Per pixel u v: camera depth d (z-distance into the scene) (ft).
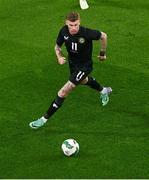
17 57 125.18
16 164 83.46
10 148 87.92
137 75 115.03
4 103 103.40
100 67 119.34
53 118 97.60
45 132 92.79
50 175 80.38
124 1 161.68
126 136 91.35
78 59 91.81
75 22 86.84
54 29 141.90
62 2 161.58
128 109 100.89
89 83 98.53
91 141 89.81
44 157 85.20
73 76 91.40
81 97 105.81
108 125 95.25
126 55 125.70
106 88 101.19
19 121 96.63
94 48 130.62
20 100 104.73
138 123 95.86
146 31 140.05
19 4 160.76
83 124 95.71
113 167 82.17
